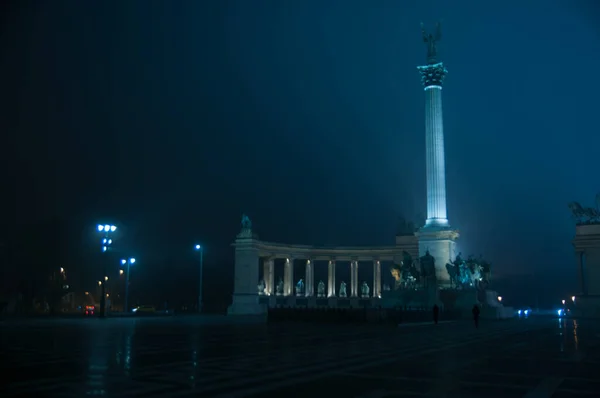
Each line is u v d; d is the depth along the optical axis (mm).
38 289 83000
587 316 82812
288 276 92938
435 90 76062
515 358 22625
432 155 74875
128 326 44938
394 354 23703
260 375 17016
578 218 89688
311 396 13602
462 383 15883
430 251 72500
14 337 31828
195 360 20656
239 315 77562
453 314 61219
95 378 16141
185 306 119375
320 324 49406
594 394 14320
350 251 95375
